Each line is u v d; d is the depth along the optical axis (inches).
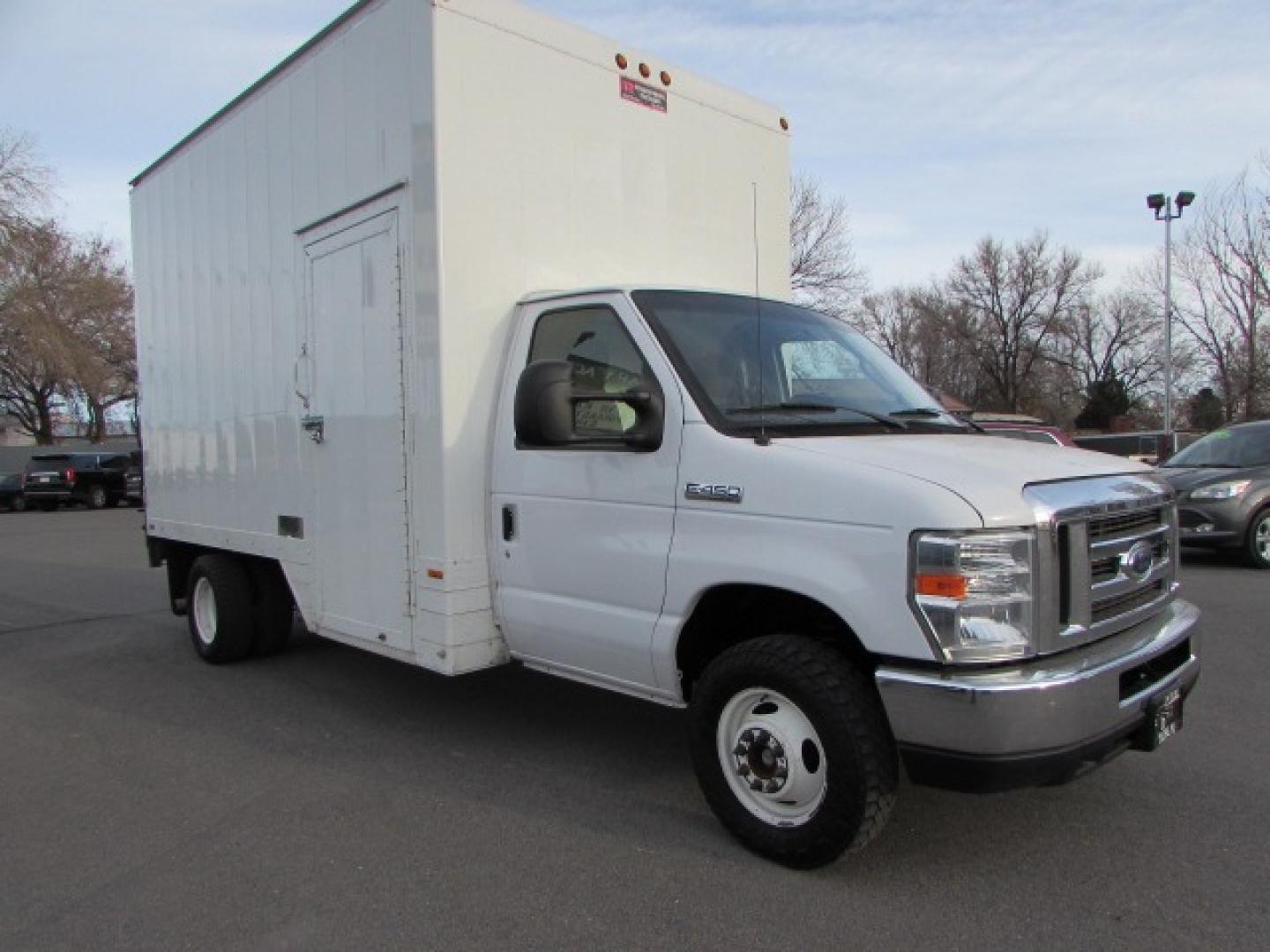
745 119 236.2
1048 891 135.1
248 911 135.5
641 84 209.6
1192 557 455.8
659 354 157.9
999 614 123.4
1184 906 130.3
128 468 1227.2
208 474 269.1
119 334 1647.4
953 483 127.2
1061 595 129.4
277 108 224.4
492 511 181.5
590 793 175.5
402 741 206.5
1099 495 136.1
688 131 221.0
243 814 170.1
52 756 203.9
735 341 167.2
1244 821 157.2
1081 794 168.6
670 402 154.2
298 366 222.1
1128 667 132.5
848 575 130.6
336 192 203.5
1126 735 134.4
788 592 141.5
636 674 160.9
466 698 238.4
